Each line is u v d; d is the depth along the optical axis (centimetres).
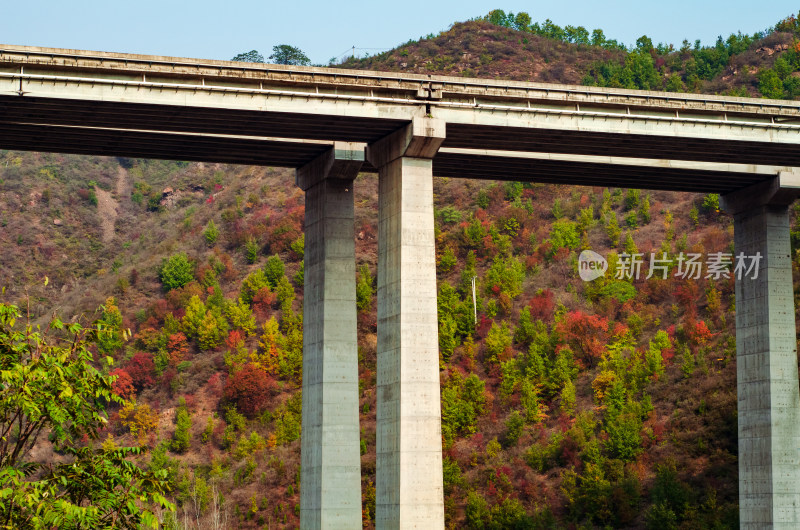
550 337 11938
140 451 2594
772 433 7112
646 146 6494
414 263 5822
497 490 10012
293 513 10388
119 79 5469
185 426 11650
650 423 10325
